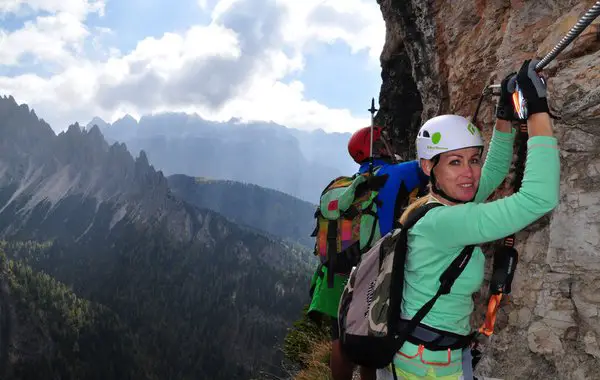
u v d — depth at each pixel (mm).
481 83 5848
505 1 5750
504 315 4059
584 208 3395
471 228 2275
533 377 3629
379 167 3510
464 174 2523
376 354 2549
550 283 3578
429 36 7762
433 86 7980
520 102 2422
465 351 2611
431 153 2572
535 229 3971
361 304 2691
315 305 3572
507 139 3213
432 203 2566
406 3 8430
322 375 8219
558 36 4176
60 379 192000
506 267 2740
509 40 5043
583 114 3471
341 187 3451
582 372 3262
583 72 3584
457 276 2408
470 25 6621
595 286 3273
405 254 2523
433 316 2453
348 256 3346
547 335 3527
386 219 3242
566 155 3568
